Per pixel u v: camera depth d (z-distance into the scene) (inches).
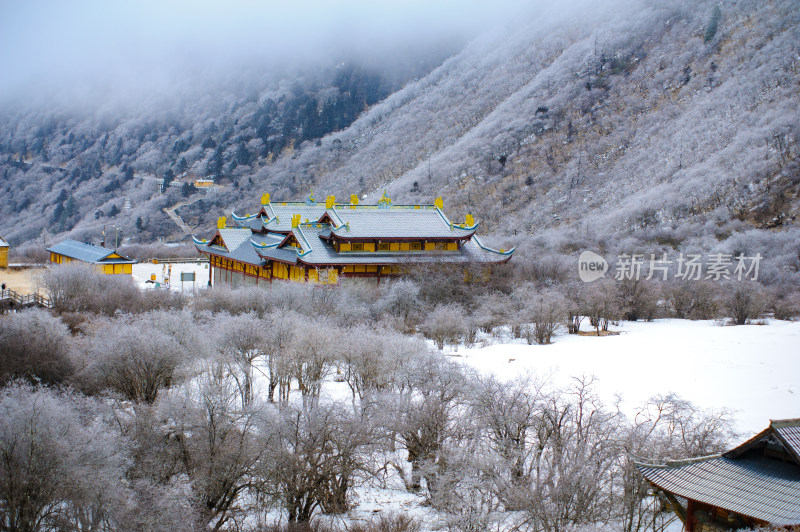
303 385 2394.2
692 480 1373.0
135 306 3358.8
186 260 6766.7
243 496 1847.9
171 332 2367.1
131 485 1608.0
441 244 4330.7
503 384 2091.5
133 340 2148.1
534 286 3954.2
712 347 3070.9
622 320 4215.1
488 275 4239.7
